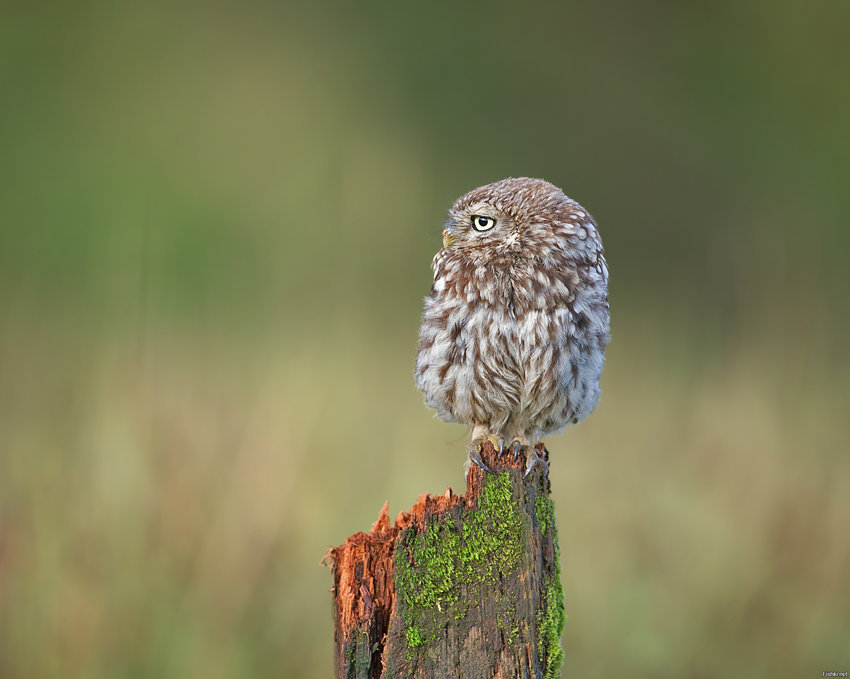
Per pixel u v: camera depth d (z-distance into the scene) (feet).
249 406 36.99
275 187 66.08
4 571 30.58
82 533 31.50
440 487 35.55
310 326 47.39
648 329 51.88
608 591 32.71
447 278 24.97
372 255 61.57
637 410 42.09
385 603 19.51
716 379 44.11
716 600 32.55
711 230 76.74
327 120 76.13
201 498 32.68
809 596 32.68
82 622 29.68
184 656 29.55
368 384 41.60
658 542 34.01
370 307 51.29
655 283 69.92
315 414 36.40
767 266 50.93
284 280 55.06
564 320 24.13
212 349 42.01
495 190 24.86
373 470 35.63
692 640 31.65
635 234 77.51
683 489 35.83
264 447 34.60
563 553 34.12
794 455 37.09
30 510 31.91
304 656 30.19
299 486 33.76
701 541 33.91
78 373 38.34
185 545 31.63
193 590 30.78
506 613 19.19
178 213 61.36
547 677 19.36
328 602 31.09
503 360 24.39
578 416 25.57
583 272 24.54
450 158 77.77
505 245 24.39
